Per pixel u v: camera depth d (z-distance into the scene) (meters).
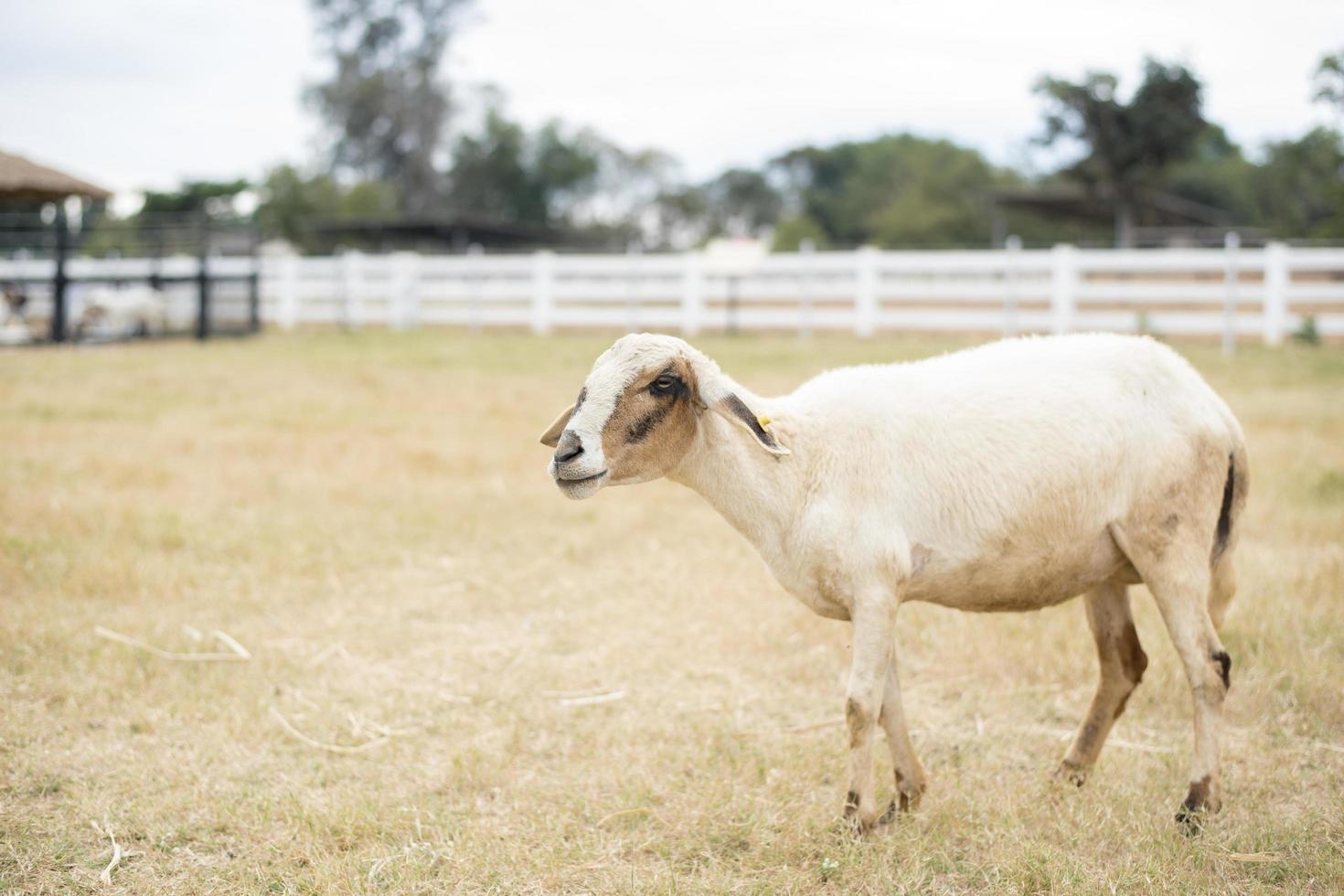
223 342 22.42
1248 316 19.78
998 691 5.35
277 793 4.27
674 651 5.87
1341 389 13.83
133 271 25.08
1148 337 4.32
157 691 5.23
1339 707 4.90
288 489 9.05
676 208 82.88
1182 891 3.54
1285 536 7.37
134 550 7.20
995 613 6.13
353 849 3.91
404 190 65.31
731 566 7.23
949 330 22.56
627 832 4.01
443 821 4.05
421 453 10.34
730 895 3.56
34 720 4.86
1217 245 34.53
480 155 69.88
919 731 4.94
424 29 63.84
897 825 4.04
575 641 6.06
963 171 63.50
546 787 4.35
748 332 23.42
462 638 6.11
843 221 77.19
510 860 3.77
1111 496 4.07
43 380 15.76
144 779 4.34
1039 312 21.44
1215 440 4.11
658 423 3.94
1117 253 20.36
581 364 17.78
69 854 3.79
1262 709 5.00
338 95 62.84
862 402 4.16
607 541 7.85
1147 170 34.53
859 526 3.98
